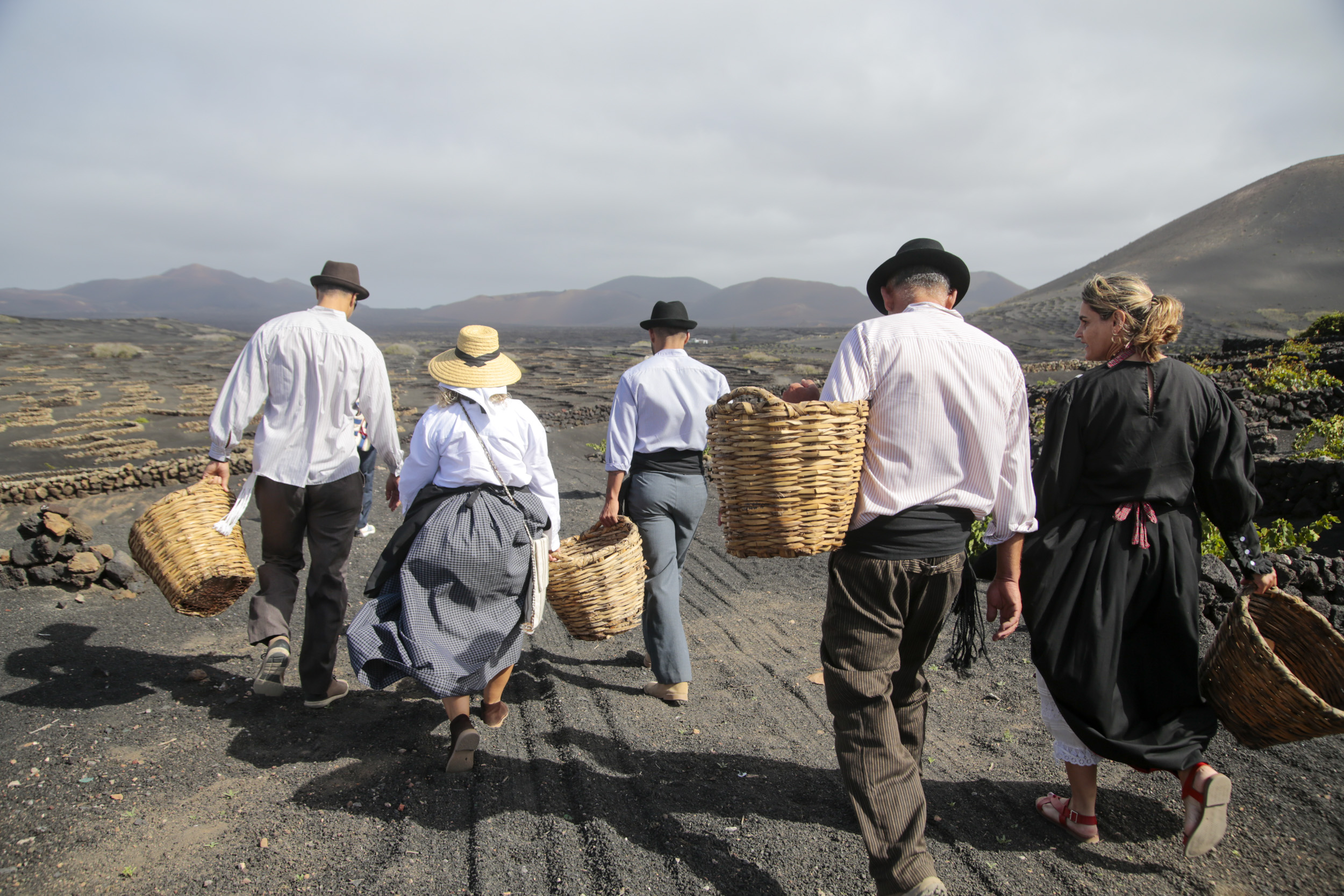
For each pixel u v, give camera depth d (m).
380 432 3.55
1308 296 108.62
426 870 2.39
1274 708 2.16
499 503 2.95
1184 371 2.39
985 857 2.45
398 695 3.75
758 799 2.80
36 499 10.66
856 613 2.21
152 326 107.94
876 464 2.19
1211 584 4.27
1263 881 2.31
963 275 2.41
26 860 2.38
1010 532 2.24
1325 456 7.76
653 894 2.28
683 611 5.21
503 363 3.13
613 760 3.09
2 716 3.30
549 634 4.71
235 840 2.53
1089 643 2.32
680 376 3.66
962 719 3.47
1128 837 2.54
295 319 3.37
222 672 3.96
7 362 46.94
